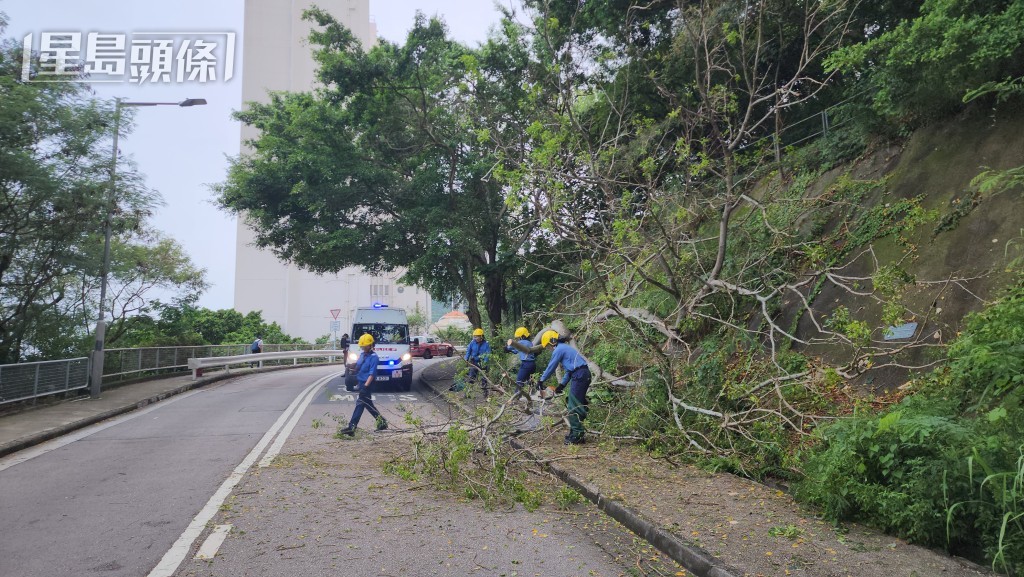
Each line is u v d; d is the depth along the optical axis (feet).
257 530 16.84
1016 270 21.49
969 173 28.22
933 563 13.29
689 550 14.25
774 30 42.09
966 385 18.35
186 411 44.29
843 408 23.72
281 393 55.47
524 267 62.64
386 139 67.00
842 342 27.50
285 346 118.52
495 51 52.34
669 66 45.62
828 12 38.83
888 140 35.83
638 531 16.65
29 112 42.37
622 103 44.39
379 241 67.36
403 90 63.46
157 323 78.38
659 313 37.37
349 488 21.63
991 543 13.21
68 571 13.89
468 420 27.73
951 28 26.37
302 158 62.03
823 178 39.11
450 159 65.57
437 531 16.92
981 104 29.50
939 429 14.71
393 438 31.60
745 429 23.13
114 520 17.85
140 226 56.34
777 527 15.81
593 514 18.67
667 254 37.06
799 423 23.09
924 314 24.86
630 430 27.37
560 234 30.76
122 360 61.46
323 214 65.98
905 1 37.83
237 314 132.36
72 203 45.62
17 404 43.55
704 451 23.26
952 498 13.79
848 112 39.68
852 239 31.83
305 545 15.65
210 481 22.66
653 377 27.89
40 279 49.14
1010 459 13.50
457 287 72.33
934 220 28.02
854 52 29.45
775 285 33.65
